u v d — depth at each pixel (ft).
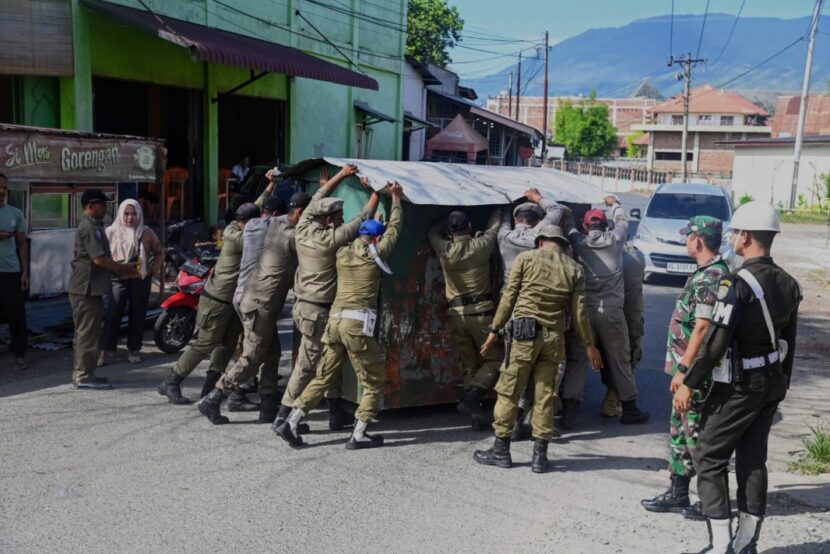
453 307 21.90
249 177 51.80
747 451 14.17
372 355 19.89
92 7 42.63
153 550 14.34
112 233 27.09
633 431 22.81
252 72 54.13
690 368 13.99
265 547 14.62
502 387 19.17
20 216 25.90
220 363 22.98
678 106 274.98
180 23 49.21
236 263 22.47
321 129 70.49
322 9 68.64
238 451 19.69
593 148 306.76
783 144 141.49
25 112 41.57
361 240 19.85
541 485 18.25
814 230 103.76
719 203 53.83
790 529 15.48
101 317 24.30
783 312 13.83
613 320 22.47
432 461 19.60
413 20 143.54
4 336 29.35
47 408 22.33
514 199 22.62
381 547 14.83
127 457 18.92
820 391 27.99
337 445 20.49
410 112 107.86
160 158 34.78
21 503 16.12
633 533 15.64
